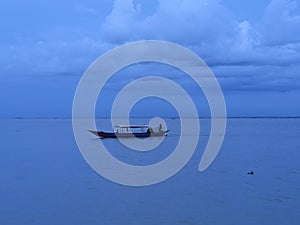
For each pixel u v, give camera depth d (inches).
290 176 1627.7
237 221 1020.5
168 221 1021.8
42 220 1032.8
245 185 1448.1
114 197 1261.1
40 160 2169.0
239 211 1106.7
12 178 1595.7
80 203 1190.9
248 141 3567.9
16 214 1083.9
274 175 1656.0
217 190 1360.7
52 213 1089.4
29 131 5812.0
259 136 4343.0
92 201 1213.7
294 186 1417.3
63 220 1031.0
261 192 1330.0
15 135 4731.8
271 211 1109.1
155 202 1202.0
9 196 1280.8
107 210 1117.1
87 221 1024.2
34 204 1181.1
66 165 1953.7
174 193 1317.7
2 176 1646.2
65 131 5659.5
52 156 2352.4
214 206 1159.6
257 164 1995.6
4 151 2699.3
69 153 2508.6
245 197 1263.5
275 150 2728.8
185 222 1015.0
